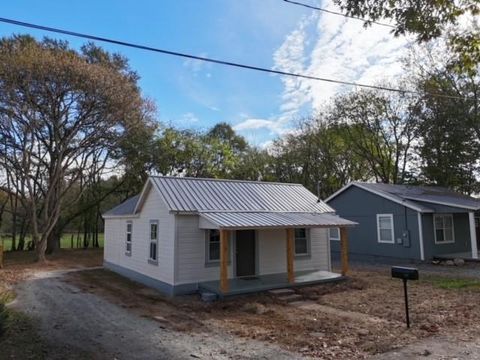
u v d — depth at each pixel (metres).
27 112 20.78
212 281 12.85
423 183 29.94
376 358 5.93
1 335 6.76
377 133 31.47
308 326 8.21
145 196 14.89
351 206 22.33
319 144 33.56
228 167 34.03
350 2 7.40
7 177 27.44
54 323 8.45
